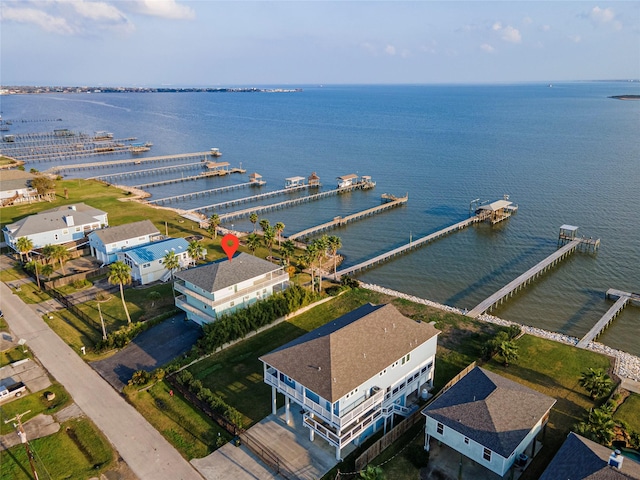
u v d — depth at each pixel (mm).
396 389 44031
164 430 42969
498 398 38875
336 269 86438
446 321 63812
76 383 49875
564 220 110875
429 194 136750
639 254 91000
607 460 31562
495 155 184500
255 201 136375
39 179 124688
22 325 61875
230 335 56469
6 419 43969
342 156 194875
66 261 83375
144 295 70250
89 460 39375
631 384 49781
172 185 157125
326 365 39906
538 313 70312
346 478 37594
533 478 37188
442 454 40250
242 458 39562
